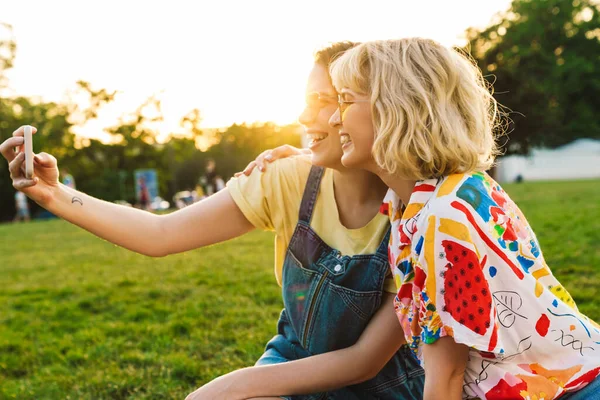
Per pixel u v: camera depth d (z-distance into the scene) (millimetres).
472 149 1312
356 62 1396
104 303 5191
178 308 4770
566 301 1428
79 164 40875
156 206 32844
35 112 38625
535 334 1325
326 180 1747
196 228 1820
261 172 1814
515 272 1300
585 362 1353
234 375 1610
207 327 4141
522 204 12047
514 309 1307
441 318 1271
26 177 1597
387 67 1349
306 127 1638
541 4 36281
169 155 45406
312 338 1715
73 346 3959
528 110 35562
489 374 1326
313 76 1640
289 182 1786
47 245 10773
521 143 37156
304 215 1737
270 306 4598
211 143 51938
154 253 1808
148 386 3133
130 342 3936
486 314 1246
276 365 1624
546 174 39469
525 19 35906
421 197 1353
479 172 1372
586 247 6168
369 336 1610
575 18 37531
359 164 1470
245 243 8500
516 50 34500
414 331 1383
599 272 5000
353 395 1738
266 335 3812
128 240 1777
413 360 1778
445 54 1364
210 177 21672
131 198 41281
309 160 1812
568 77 36250
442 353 1298
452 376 1310
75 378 3324
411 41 1392
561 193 15367
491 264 1286
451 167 1337
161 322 4422
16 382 3367
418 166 1344
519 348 1324
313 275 1692
